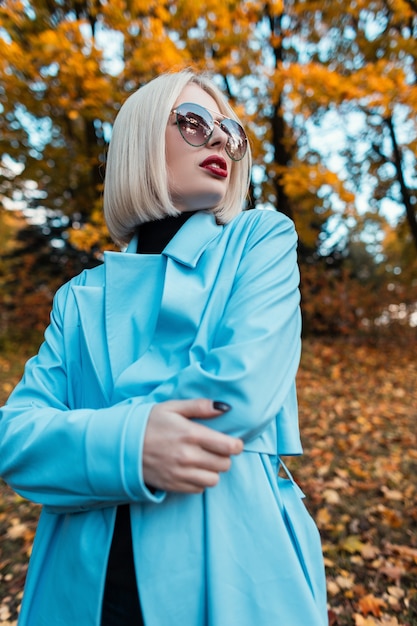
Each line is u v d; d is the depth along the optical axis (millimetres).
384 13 6852
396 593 2027
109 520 665
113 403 683
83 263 10492
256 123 7188
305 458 3623
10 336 9414
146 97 859
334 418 4809
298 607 639
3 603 2035
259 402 572
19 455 610
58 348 844
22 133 6395
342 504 2816
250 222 830
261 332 626
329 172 5379
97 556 650
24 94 5184
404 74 4957
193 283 740
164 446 539
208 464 538
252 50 5816
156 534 627
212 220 863
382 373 7293
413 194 11602
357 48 7180
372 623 1817
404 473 3332
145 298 778
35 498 611
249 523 651
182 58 4711
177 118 825
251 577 631
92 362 763
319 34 7566
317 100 5375
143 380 672
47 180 7758
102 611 697
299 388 6176
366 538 2455
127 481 535
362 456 3678
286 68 5336
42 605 720
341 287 9969
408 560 2242
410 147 7820
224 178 848
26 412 671
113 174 885
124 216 901
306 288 10453
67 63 4512
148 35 4730
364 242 16969
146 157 834
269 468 722
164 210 846
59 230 11148
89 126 7219
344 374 7180
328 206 8852
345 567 2223
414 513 2713
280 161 8305
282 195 8328
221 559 619
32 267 10906
